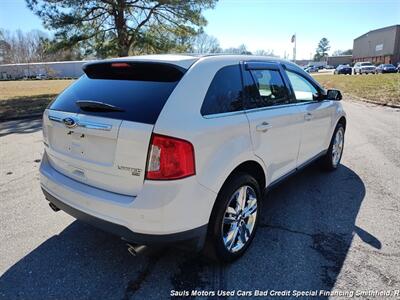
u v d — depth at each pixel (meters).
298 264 2.60
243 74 2.77
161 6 17.20
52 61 68.75
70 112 2.47
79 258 2.70
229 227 2.57
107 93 2.40
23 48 82.94
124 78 2.50
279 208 3.59
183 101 2.17
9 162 5.33
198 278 2.46
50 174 2.71
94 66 2.69
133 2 17.09
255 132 2.67
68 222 3.30
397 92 16.34
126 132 2.08
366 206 3.63
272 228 3.15
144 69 2.43
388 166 5.00
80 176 2.46
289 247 2.84
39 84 33.31
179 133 2.05
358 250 2.78
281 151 3.16
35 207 3.65
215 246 2.44
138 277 2.47
